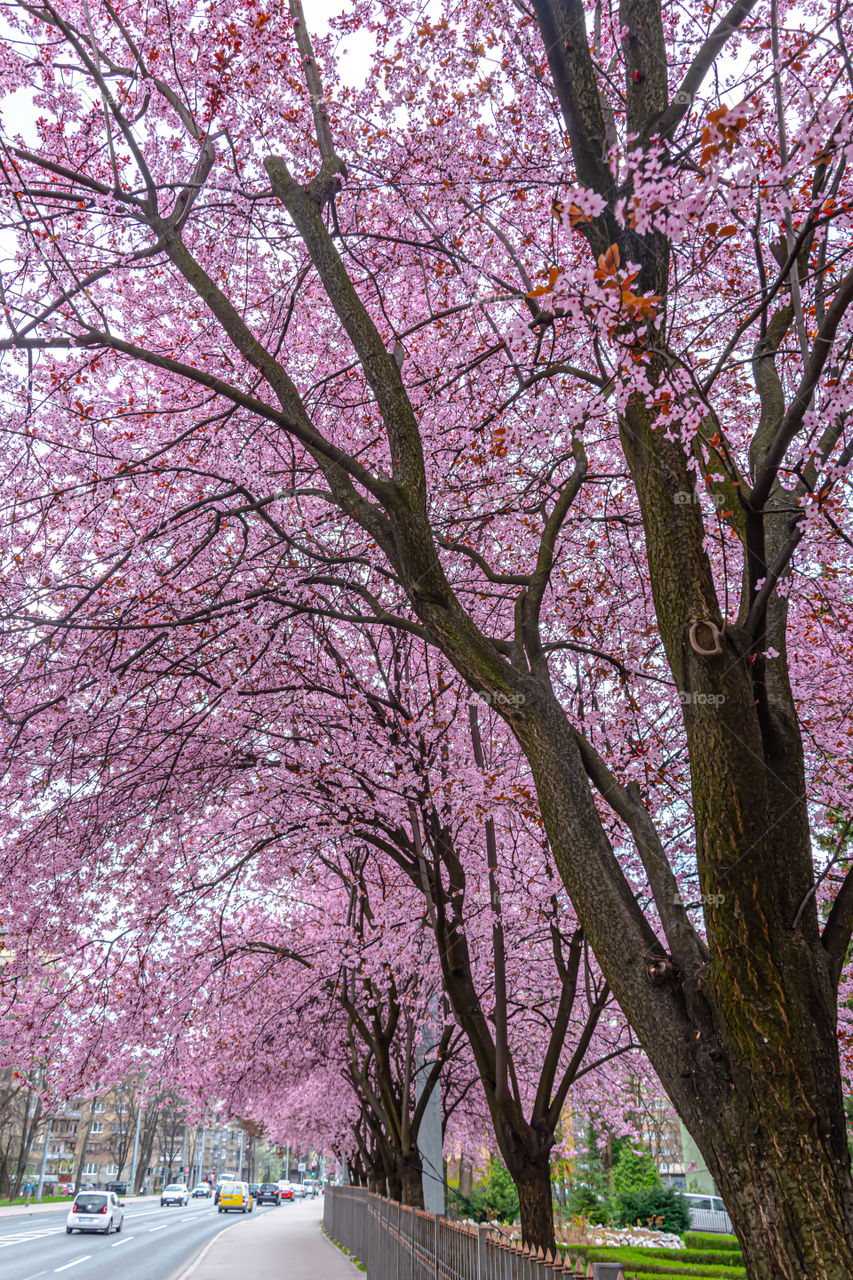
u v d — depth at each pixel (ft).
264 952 43.14
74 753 26.08
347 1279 45.16
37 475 25.22
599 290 9.27
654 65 13.87
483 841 33.19
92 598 26.25
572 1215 86.22
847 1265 9.05
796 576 17.93
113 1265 56.54
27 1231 86.94
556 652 29.30
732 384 23.81
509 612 29.89
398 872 38.22
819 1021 10.18
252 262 26.73
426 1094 36.86
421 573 15.06
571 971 27.76
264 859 34.58
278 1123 89.10
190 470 22.50
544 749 13.67
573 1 13.74
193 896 32.99
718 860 10.62
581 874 12.63
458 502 26.50
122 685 26.71
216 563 28.58
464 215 24.09
